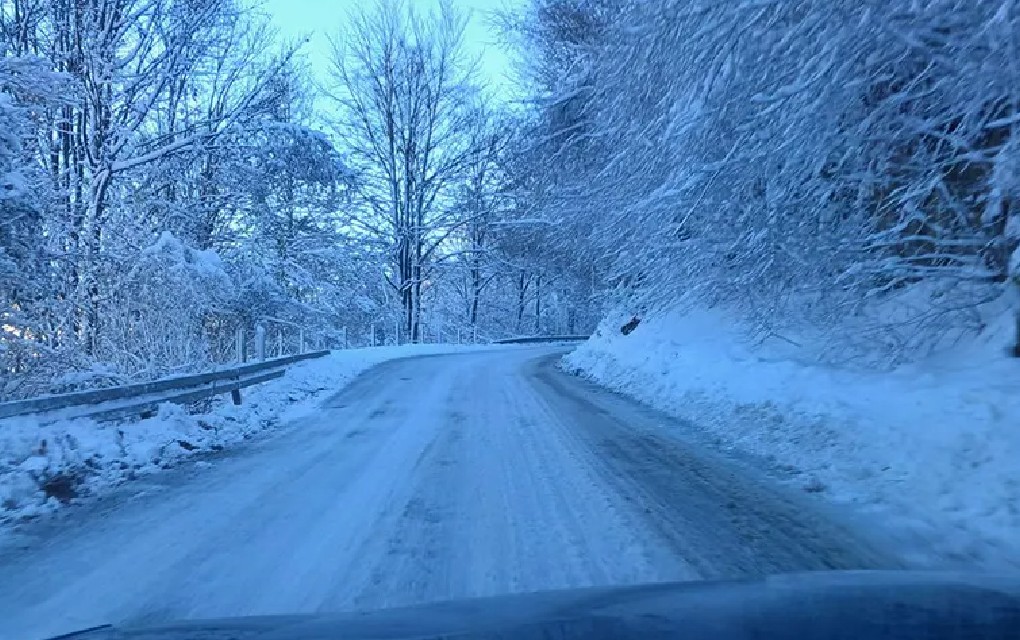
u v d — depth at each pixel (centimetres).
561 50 2169
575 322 5212
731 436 900
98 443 767
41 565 479
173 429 912
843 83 770
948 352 891
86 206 1514
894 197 962
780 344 1219
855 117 877
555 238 2078
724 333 1445
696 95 948
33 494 634
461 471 739
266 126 1919
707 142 980
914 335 919
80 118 1659
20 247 1137
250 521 580
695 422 1030
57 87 1220
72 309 1378
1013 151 723
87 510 621
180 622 303
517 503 610
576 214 1702
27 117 1223
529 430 985
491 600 305
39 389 1219
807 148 856
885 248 1016
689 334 1571
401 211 4056
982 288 884
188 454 867
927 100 852
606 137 1487
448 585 428
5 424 706
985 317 880
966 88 737
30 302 1255
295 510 610
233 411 1113
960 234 917
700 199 1016
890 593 279
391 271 4169
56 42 1658
